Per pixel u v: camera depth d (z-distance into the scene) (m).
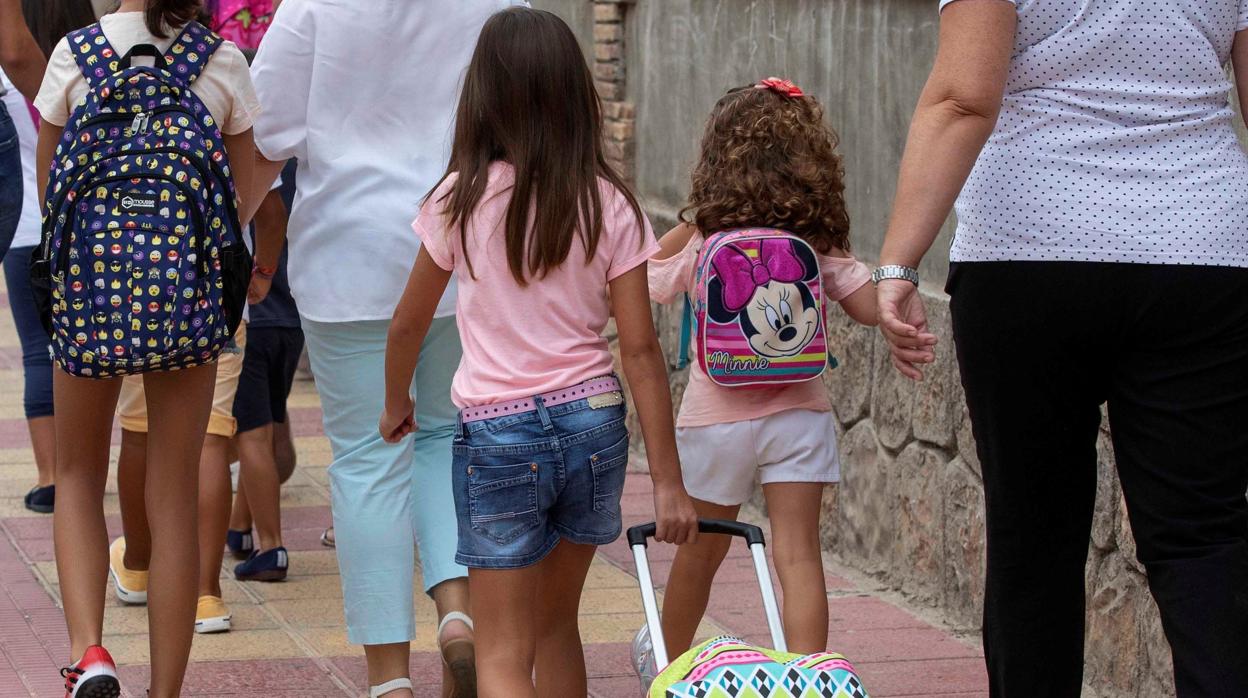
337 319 4.52
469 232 3.77
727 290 4.38
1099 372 3.55
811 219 4.46
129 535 5.82
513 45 3.77
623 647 5.67
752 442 4.49
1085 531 3.72
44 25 6.23
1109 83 3.44
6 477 8.07
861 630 5.89
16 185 6.03
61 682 5.15
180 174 4.06
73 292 4.04
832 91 7.05
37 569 6.49
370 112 4.54
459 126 3.85
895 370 6.48
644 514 7.64
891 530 6.53
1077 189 3.42
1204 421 3.39
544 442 3.71
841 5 6.92
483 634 3.81
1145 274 3.37
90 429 4.41
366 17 4.48
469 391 3.79
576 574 4.04
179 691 4.45
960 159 3.39
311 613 6.01
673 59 8.80
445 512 4.57
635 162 9.43
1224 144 3.46
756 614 6.06
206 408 4.37
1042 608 3.71
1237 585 3.32
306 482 8.23
